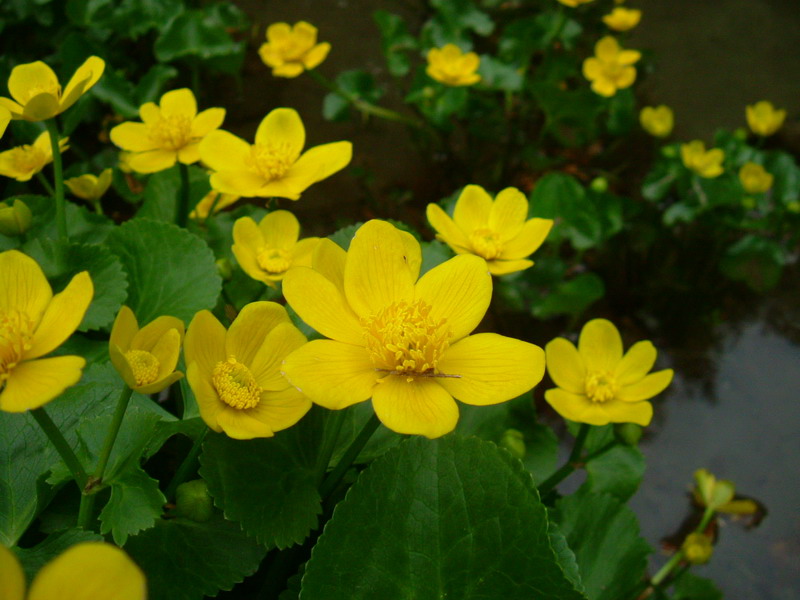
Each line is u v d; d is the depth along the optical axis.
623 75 0.44
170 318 0.15
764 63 0.56
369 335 0.15
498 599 0.15
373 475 0.16
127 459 0.15
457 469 0.16
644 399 0.23
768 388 0.39
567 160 0.48
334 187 0.42
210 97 0.45
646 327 0.42
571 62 0.47
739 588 0.32
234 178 0.22
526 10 0.55
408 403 0.14
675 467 0.36
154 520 0.15
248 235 0.22
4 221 0.20
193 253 0.23
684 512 0.34
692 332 0.42
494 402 0.14
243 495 0.16
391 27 0.47
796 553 0.33
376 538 0.16
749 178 0.42
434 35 0.49
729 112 0.53
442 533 0.16
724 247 0.45
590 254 0.44
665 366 0.40
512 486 0.16
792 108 0.53
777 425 0.38
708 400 0.39
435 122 0.43
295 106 0.46
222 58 0.42
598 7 0.55
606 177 0.48
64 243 0.21
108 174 0.26
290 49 0.40
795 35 0.57
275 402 0.15
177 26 0.39
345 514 0.16
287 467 0.17
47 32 0.40
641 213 0.46
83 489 0.14
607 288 0.43
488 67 0.45
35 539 0.18
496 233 0.23
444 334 0.15
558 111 0.43
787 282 0.45
